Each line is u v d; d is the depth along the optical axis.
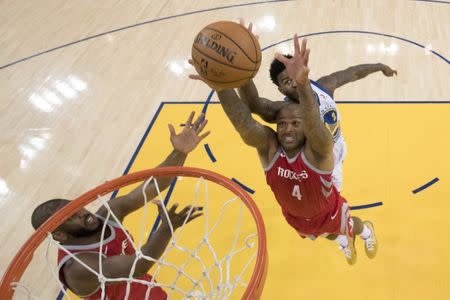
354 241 3.35
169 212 2.07
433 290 3.20
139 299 2.40
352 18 6.16
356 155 4.23
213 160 4.39
